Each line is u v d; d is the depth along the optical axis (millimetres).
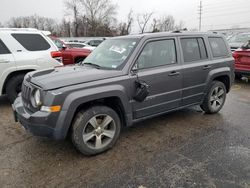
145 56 3969
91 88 3342
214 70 4977
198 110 5555
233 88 8062
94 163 3350
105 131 3602
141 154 3576
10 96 5836
